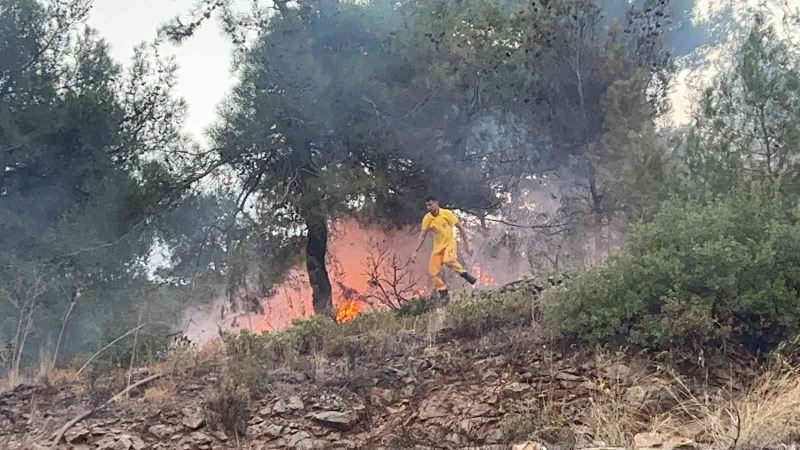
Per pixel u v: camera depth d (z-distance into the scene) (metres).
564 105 17.81
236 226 20.19
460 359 8.95
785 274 8.40
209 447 7.70
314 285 20.11
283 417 8.13
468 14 19.39
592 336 8.52
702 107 12.52
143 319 15.09
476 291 14.22
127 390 9.03
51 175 19.73
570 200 17.91
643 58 17.64
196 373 9.65
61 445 7.82
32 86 19.38
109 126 19.75
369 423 8.06
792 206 9.77
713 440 6.39
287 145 19.98
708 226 8.85
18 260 16.92
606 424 7.07
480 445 7.27
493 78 18.84
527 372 8.45
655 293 8.49
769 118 11.81
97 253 18.00
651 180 12.99
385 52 20.06
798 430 6.32
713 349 8.11
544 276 11.12
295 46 19.62
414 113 19.42
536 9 17.72
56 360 11.63
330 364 9.30
